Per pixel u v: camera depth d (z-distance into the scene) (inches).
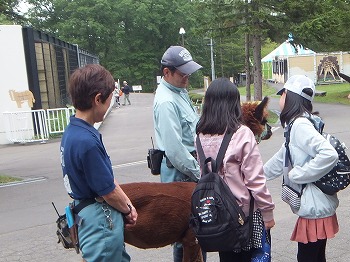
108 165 105.4
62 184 354.6
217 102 123.0
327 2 774.5
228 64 2529.5
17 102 656.4
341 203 245.9
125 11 2642.7
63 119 667.4
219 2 782.5
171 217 128.2
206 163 122.4
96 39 2628.0
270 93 1343.5
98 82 104.7
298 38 779.4
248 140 119.6
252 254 124.1
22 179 386.9
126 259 114.1
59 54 893.2
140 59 2706.7
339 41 906.1
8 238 231.0
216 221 115.5
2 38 645.9
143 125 763.4
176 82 145.4
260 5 761.0
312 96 132.0
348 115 722.8
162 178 150.0
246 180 119.1
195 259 137.6
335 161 123.6
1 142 647.8
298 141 127.8
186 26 2647.6
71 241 113.7
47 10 2696.9
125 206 108.5
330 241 192.2
